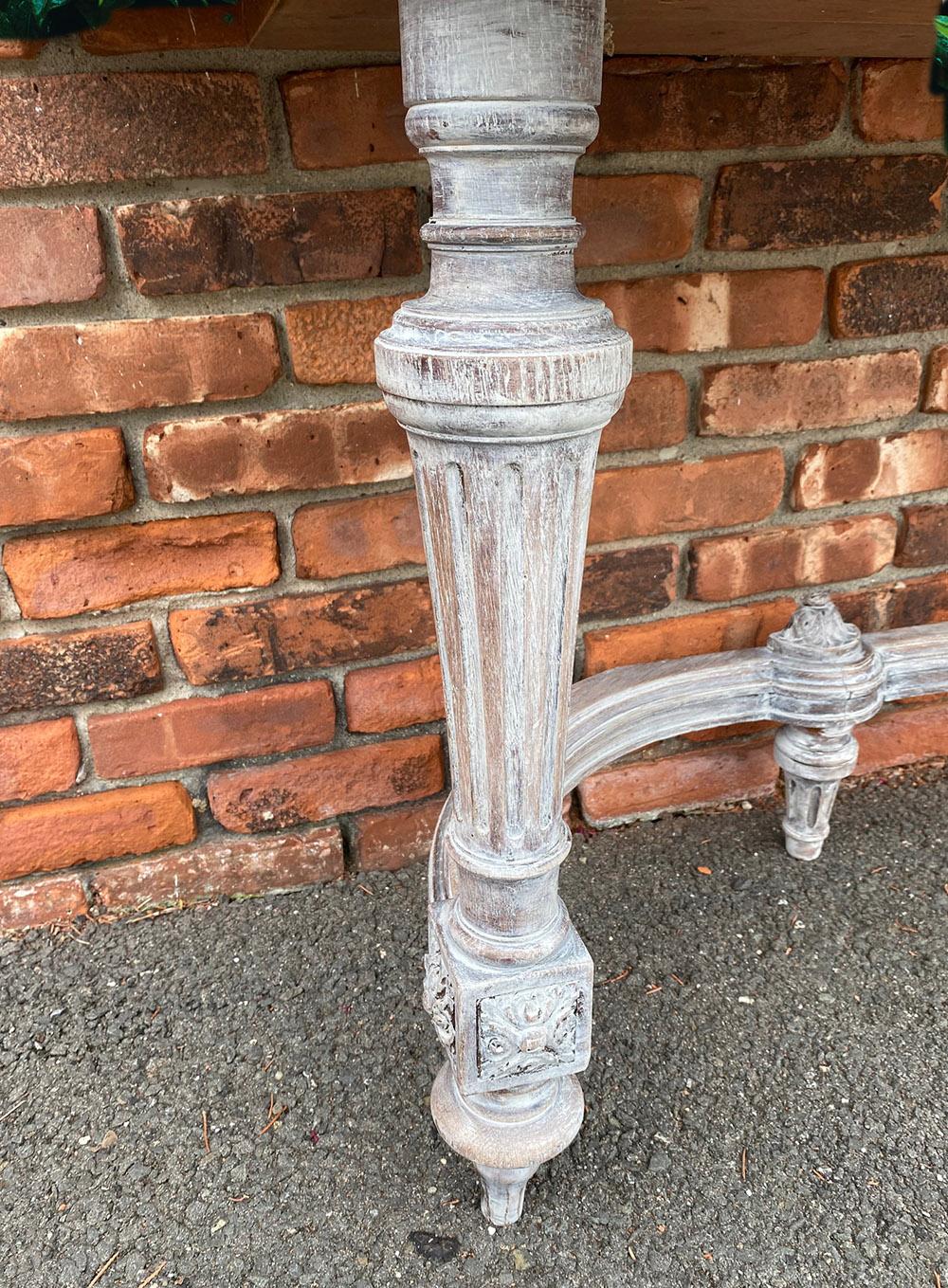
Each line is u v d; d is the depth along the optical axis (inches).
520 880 30.7
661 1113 40.8
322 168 40.7
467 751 29.2
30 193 38.5
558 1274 35.3
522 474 24.1
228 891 51.8
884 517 54.7
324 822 52.1
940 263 49.2
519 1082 33.7
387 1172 38.8
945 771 60.2
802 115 44.6
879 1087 41.6
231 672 48.1
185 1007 45.7
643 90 42.4
